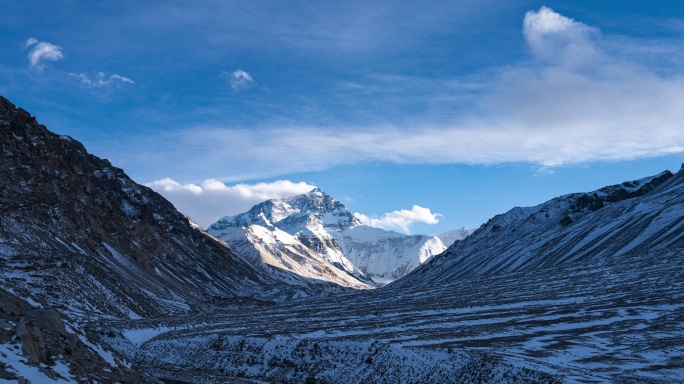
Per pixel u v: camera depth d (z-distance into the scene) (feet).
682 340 284.61
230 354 307.17
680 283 448.65
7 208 586.04
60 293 431.43
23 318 123.13
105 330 364.79
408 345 281.33
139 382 131.75
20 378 94.02
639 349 269.64
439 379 232.12
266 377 277.03
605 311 377.71
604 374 219.61
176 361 318.65
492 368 223.71
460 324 373.61
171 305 625.00
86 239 655.76
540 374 208.44
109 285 513.45
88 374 115.44
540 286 547.49
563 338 301.02
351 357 270.05
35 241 548.31
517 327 342.85
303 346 291.58
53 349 118.21
